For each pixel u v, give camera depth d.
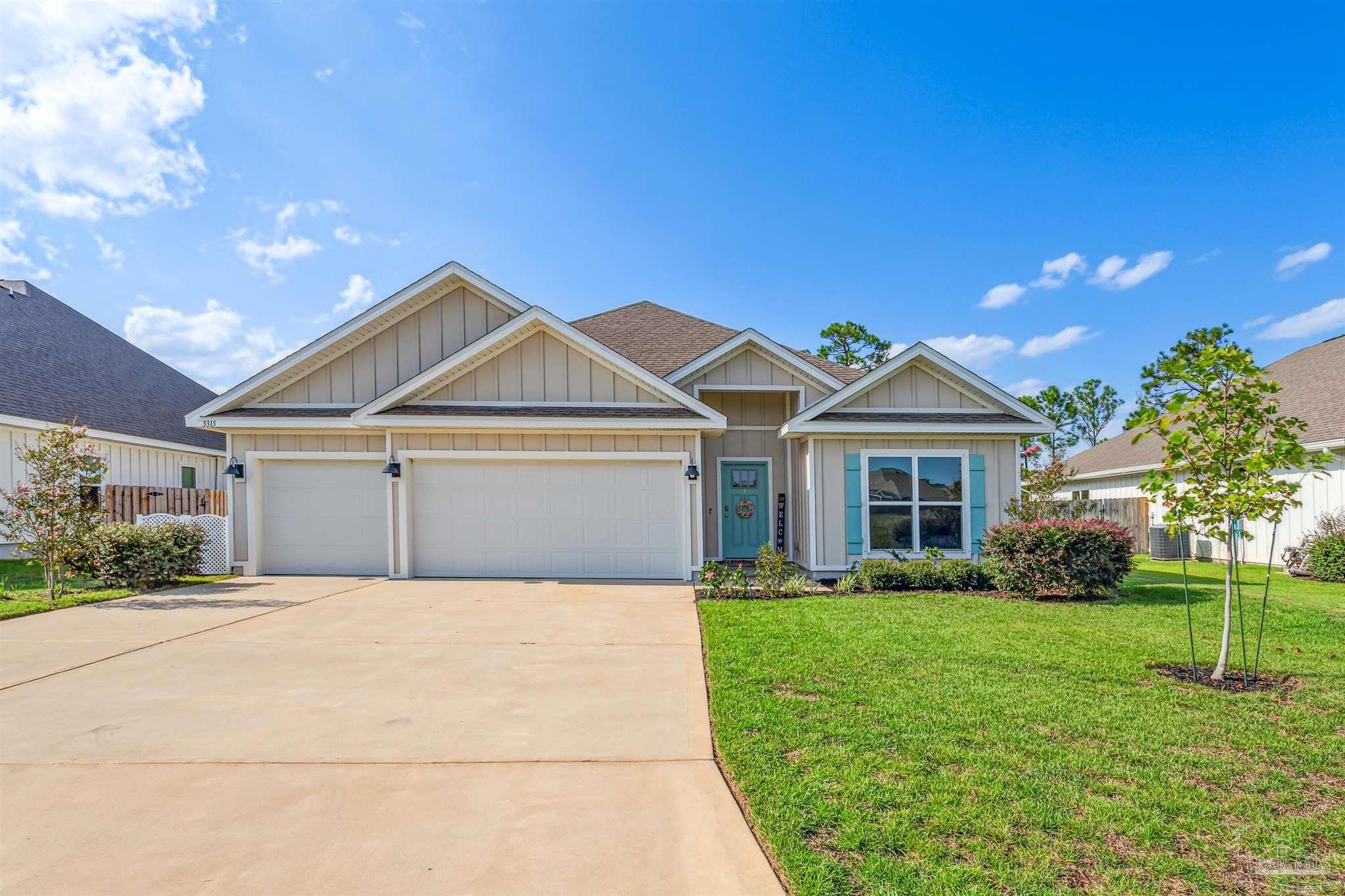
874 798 3.32
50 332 19.42
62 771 3.77
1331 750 3.93
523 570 11.77
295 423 12.05
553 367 12.10
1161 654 6.05
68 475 9.86
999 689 5.01
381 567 12.23
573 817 3.24
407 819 3.22
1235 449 5.20
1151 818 3.15
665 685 5.34
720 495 13.99
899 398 12.05
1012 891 2.61
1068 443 42.28
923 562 10.40
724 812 3.29
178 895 2.65
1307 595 9.60
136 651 6.45
